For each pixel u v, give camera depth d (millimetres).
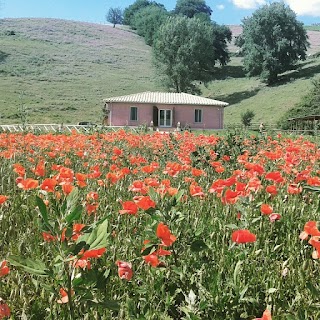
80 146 10398
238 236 3100
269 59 87000
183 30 84062
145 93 54781
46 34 124250
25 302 3084
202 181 7465
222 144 10875
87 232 2607
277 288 3510
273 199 5941
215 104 51969
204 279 3514
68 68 99562
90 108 76125
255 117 69562
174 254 3607
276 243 4660
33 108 71000
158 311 3135
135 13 160625
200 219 4988
